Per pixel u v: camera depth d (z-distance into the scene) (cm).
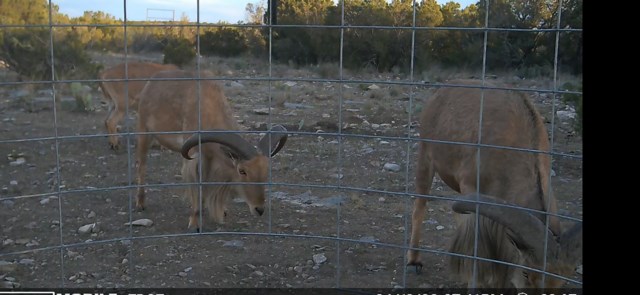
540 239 425
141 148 803
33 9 1691
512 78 1566
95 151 1095
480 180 557
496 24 1705
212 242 670
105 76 1140
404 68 1970
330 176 962
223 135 688
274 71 2031
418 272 604
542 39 1605
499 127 562
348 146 1160
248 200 712
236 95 1788
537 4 1638
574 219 425
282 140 722
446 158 618
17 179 898
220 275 582
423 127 652
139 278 566
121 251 632
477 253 462
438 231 721
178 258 621
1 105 1489
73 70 1694
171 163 1027
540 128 552
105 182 903
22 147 1092
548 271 421
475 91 618
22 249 629
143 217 754
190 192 725
